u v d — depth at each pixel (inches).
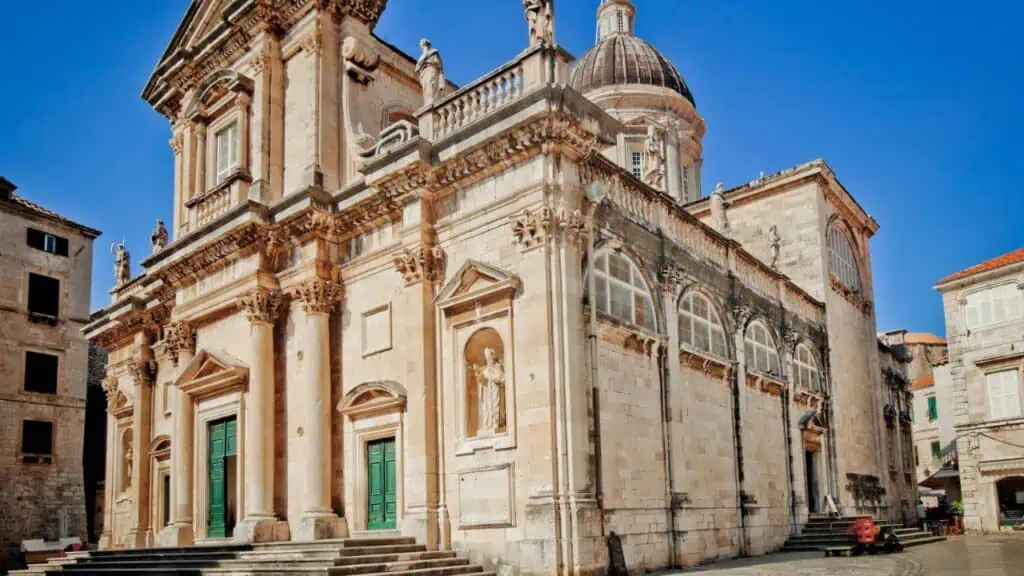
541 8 826.2
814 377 1318.9
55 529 1727.4
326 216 981.8
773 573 766.5
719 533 959.0
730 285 1095.0
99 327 1473.9
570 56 830.5
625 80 1708.9
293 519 964.6
